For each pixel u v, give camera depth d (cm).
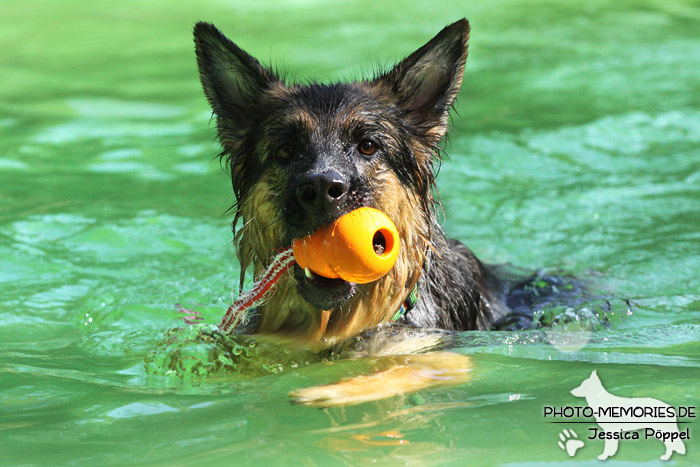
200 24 834
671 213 1217
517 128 1596
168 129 1620
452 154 1468
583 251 1123
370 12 2680
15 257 1058
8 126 1631
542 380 668
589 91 1805
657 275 1037
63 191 1303
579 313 910
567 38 2305
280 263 779
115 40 2398
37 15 2727
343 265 708
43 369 751
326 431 564
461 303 923
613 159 1435
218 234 1160
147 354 795
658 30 2362
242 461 519
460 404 612
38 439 573
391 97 855
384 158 798
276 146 795
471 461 505
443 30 840
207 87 856
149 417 614
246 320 875
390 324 841
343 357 797
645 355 740
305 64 2009
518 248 1144
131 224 1176
